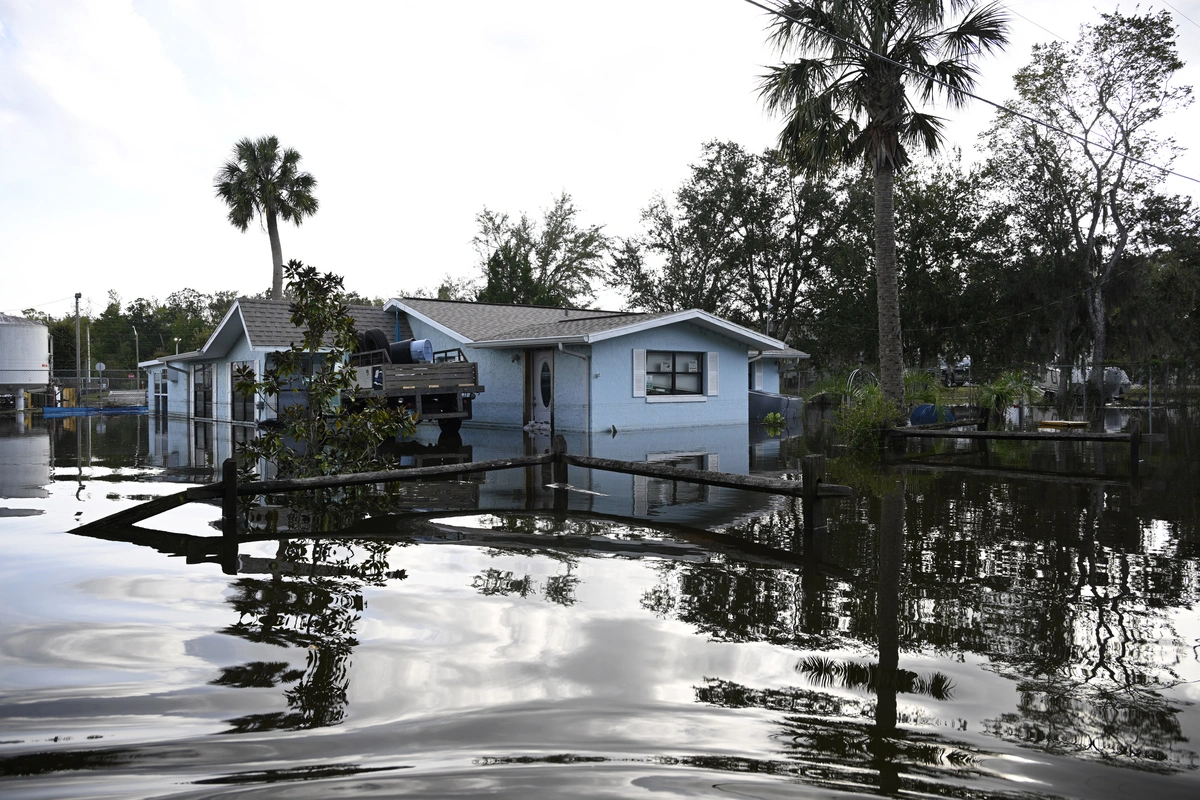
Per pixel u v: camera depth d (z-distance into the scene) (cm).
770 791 224
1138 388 3719
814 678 317
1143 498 791
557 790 223
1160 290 3014
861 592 446
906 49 1518
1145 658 342
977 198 2959
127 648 348
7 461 1194
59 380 3791
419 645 354
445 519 680
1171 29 2541
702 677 317
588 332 1705
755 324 3931
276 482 695
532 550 556
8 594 436
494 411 2045
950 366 3195
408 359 1925
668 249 4025
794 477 987
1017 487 877
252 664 329
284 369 902
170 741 256
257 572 488
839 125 1612
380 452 1344
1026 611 409
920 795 224
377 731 265
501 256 4344
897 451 1334
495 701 291
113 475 1015
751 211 3697
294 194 3438
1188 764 246
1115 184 2747
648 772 236
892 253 1581
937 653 346
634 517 693
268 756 246
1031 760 248
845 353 3209
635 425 1833
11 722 272
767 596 436
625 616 400
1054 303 2784
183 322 7750
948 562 518
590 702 291
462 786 226
